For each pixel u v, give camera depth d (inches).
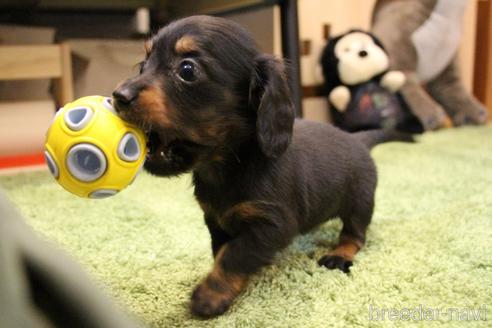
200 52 16.4
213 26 17.0
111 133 14.4
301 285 18.1
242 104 17.1
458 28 47.6
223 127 16.9
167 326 15.7
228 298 16.5
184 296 17.5
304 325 15.6
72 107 14.7
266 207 17.2
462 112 49.3
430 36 46.3
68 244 21.8
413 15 46.0
